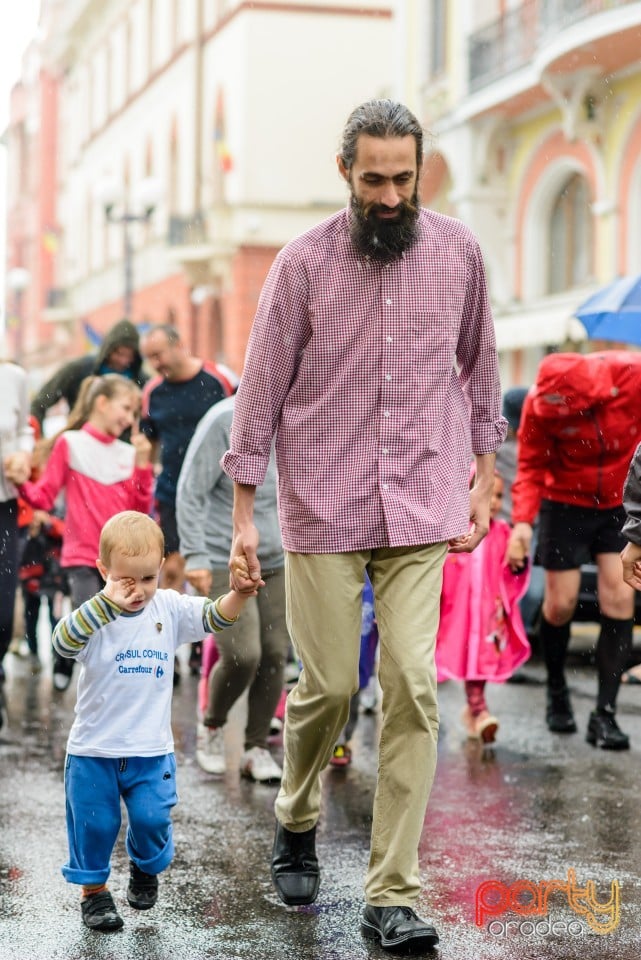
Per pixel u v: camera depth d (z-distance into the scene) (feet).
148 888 21.79
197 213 166.81
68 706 40.52
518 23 107.24
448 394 21.59
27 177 310.04
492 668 34.73
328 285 20.92
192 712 39.63
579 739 35.45
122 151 212.23
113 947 20.52
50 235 248.73
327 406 21.08
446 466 21.44
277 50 160.76
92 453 36.11
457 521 21.53
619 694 42.32
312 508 21.08
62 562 36.58
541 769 32.04
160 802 21.36
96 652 21.12
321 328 20.99
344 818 27.94
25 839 26.30
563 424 33.50
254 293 161.99
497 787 30.32
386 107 20.30
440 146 120.67
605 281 100.53
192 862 24.86
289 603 21.68
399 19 129.70
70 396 45.24
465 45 114.83
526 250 112.68
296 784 22.22
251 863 24.79
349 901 22.62
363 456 21.06
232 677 30.40
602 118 100.42
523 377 112.47
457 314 21.45
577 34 93.04
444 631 34.96
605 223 100.73
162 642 21.52
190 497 30.76
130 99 205.87
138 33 202.59
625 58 94.79
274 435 21.97
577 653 51.88
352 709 32.53
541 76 99.91
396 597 21.13
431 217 21.44
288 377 21.29
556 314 101.50
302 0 160.66
